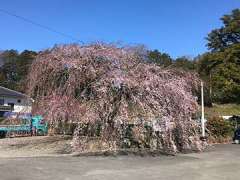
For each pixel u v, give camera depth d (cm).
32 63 2373
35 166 1543
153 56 2561
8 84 8356
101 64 2169
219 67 5853
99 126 2061
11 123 3058
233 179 1388
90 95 2089
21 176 1338
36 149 2181
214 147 2545
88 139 2083
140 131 2112
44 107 2228
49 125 2334
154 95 2088
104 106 2038
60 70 2220
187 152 2203
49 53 2291
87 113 2025
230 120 3694
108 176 1400
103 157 1875
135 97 2058
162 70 2272
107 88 2055
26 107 2527
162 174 1465
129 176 1412
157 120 2064
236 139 2930
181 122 2178
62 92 2172
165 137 2105
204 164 1739
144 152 2052
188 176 1432
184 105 2173
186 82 2338
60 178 1335
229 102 5831
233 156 2047
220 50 6956
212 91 5584
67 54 2228
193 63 5734
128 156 1933
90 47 2209
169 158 1922
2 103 5344
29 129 3102
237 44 6069
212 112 4919
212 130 3122
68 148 2139
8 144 2442
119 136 2070
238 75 5731
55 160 1733
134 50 2303
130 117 2059
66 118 2133
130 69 2166
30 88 2334
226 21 7156
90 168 1560
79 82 2136
